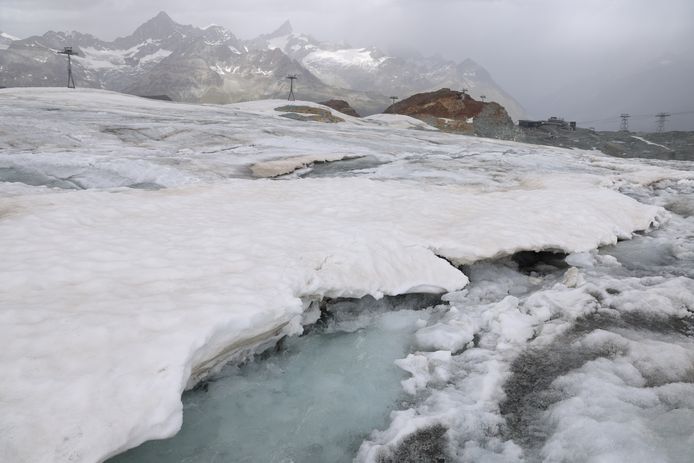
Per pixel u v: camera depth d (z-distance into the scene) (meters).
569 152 34.91
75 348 4.18
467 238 8.73
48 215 8.20
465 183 16.73
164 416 3.72
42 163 16.20
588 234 9.81
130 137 23.38
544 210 10.83
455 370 5.57
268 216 9.26
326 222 8.91
